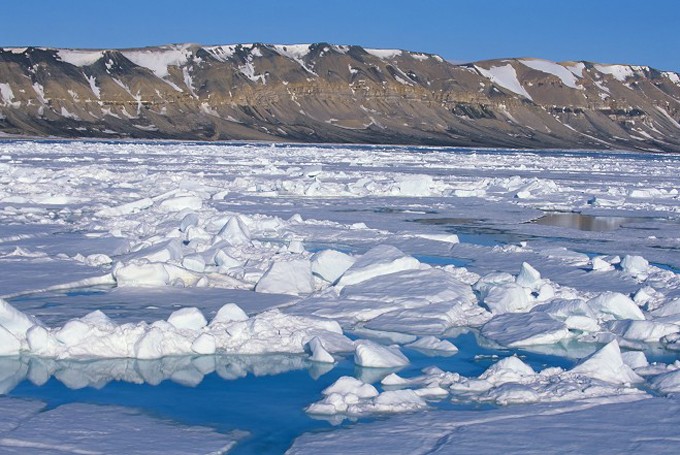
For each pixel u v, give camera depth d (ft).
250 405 27.96
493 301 41.01
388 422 26.07
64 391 28.94
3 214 73.05
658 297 42.96
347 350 34.45
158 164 168.04
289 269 45.09
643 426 25.17
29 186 99.40
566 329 37.06
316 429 25.80
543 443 23.86
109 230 63.57
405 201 101.24
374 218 80.43
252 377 30.99
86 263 49.57
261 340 34.63
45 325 35.09
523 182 128.06
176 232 59.93
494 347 35.73
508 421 25.84
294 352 34.14
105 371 31.30
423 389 29.07
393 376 30.25
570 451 23.22
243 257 51.06
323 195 105.81
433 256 56.49
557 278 48.98
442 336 37.19
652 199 114.32
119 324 35.50
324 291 43.34
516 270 51.03
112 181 114.32
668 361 33.73
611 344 31.32
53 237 59.57
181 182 102.47
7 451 23.02
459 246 60.13
